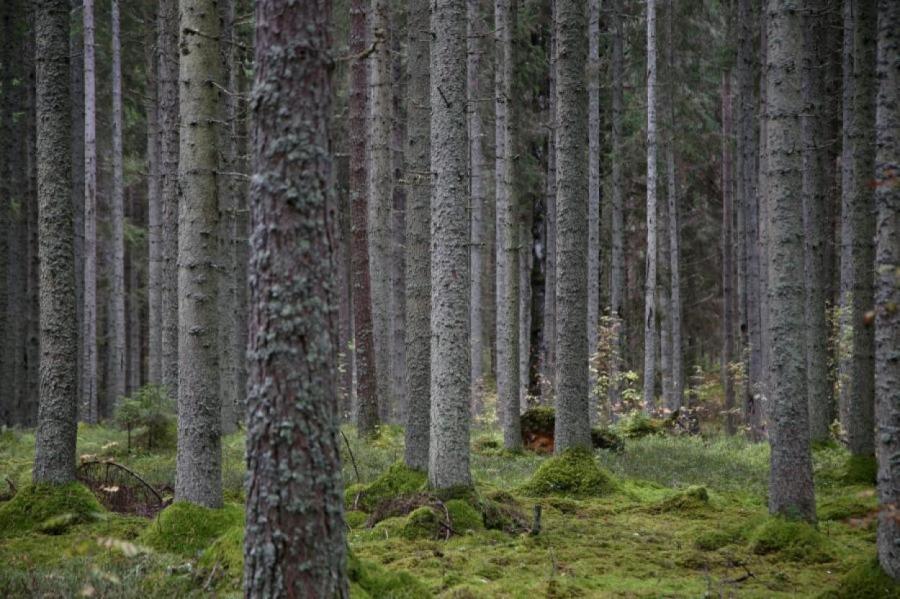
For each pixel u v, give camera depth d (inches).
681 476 494.6
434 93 348.5
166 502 381.4
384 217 663.1
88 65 799.7
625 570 280.5
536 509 323.0
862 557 298.7
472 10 713.6
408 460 392.5
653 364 759.7
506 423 577.6
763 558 298.0
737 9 819.4
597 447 579.2
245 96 313.3
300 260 171.3
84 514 322.0
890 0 233.6
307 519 170.1
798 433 316.5
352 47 562.6
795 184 314.5
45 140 324.5
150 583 241.4
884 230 226.8
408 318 401.7
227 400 634.8
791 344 316.2
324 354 173.3
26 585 227.1
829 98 705.0
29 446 569.6
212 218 314.2
